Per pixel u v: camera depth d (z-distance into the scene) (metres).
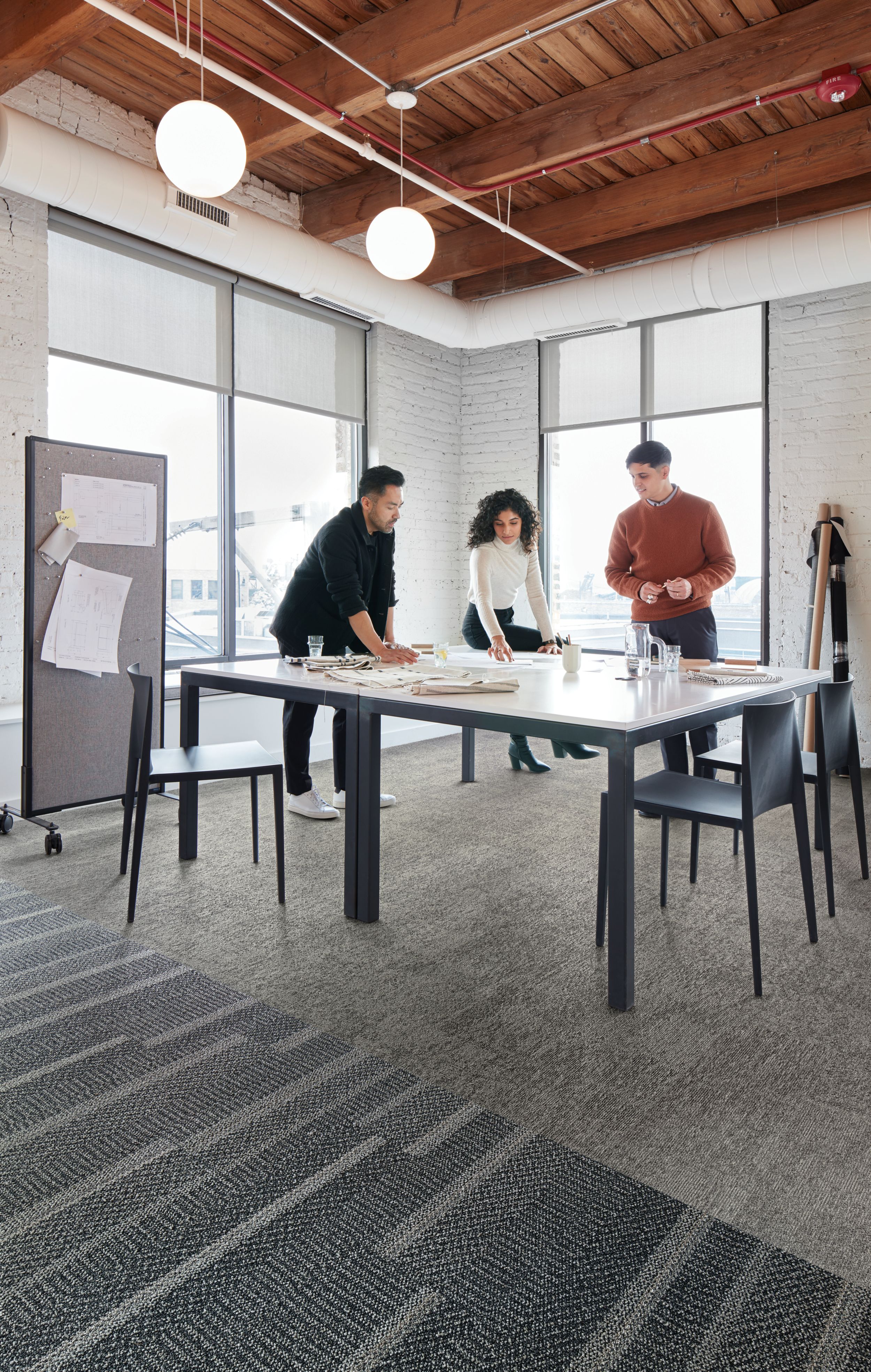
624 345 6.34
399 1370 1.15
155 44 4.02
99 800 3.99
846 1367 1.15
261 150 4.33
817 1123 1.72
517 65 4.11
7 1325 1.23
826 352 5.51
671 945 2.62
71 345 4.58
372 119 4.58
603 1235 1.40
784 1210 1.47
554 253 5.77
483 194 5.02
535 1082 1.86
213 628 5.49
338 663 3.26
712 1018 2.16
